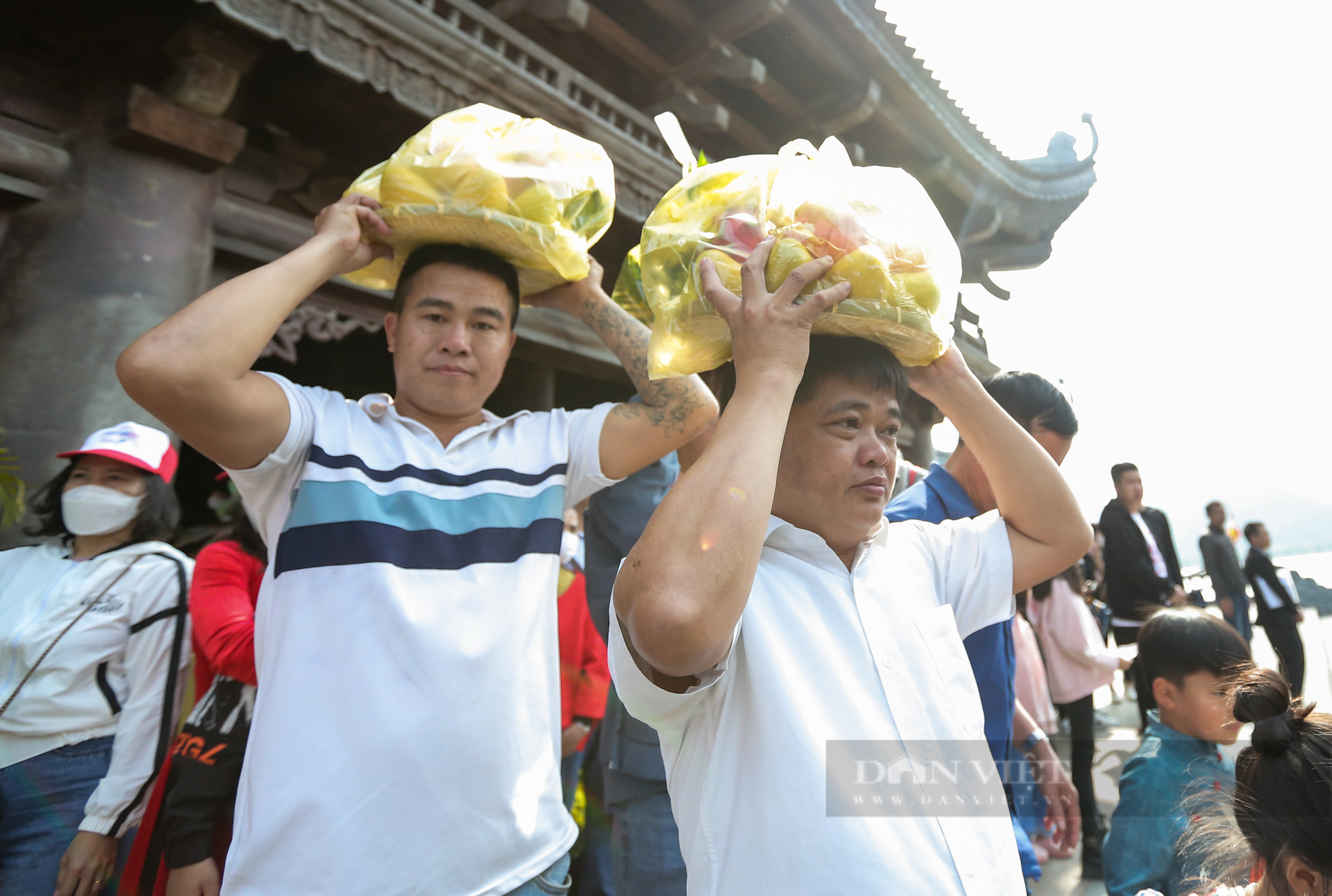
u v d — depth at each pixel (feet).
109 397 9.82
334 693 3.83
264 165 12.98
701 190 3.58
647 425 5.30
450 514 4.48
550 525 4.75
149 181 10.62
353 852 3.56
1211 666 5.32
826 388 3.39
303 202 13.75
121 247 10.27
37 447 9.34
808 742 2.85
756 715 2.97
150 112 10.28
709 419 5.48
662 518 2.58
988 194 24.47
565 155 4.87
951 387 3.97
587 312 5.73
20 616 6.15
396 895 3.57
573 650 8.84
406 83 12.17
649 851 6.15
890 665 3.21
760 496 2.58
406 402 4.99
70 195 10.22
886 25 18.98
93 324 9.89
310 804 3.60
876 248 3.16
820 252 3.15
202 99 10.77
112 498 6.44
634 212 16.28
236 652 5.62
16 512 6.43
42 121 10.50
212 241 11.62
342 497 4.25
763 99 21.18
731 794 2.94
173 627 6.37
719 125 18.47
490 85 13.20
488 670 4.06
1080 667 10.81
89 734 6.05
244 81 11.53
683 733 3.19
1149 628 5.78
